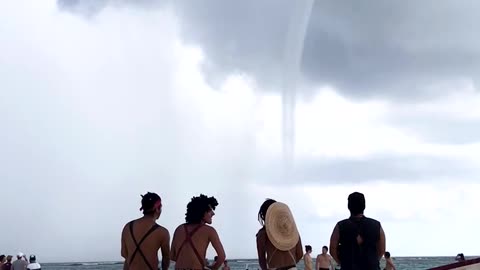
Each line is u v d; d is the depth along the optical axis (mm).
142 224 4793
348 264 4727
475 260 4973
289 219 5117
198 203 5105
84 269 110438
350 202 4902
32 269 16531
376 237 4758
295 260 5129
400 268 62594
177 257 5023
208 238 5020
